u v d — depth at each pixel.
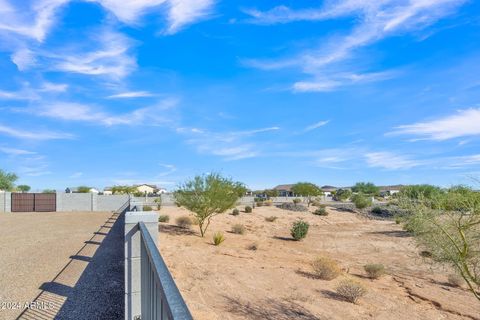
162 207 41.44
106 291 7.38
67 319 5.79
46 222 25.83
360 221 40.69
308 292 10.77
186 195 22.06
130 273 4.52
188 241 19.33
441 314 10.15
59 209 43.19
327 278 12.74
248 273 12.38
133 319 4.47
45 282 8.11
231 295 9.67
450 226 8.20
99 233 18.33
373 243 24.97
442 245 8.49
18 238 16.33
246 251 18.11
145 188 115.00
